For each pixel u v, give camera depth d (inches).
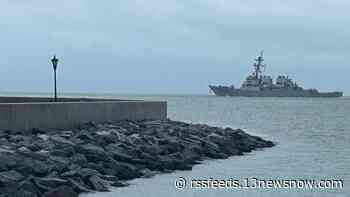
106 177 871.1
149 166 1025.5
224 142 1443.2
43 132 1128.8
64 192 719.1
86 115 1323.8
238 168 1124.5
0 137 1003.9
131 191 825.5
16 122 1086.4
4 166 781.9
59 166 839.1
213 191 864.9
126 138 1197.7
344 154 1446.9
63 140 1039.0
